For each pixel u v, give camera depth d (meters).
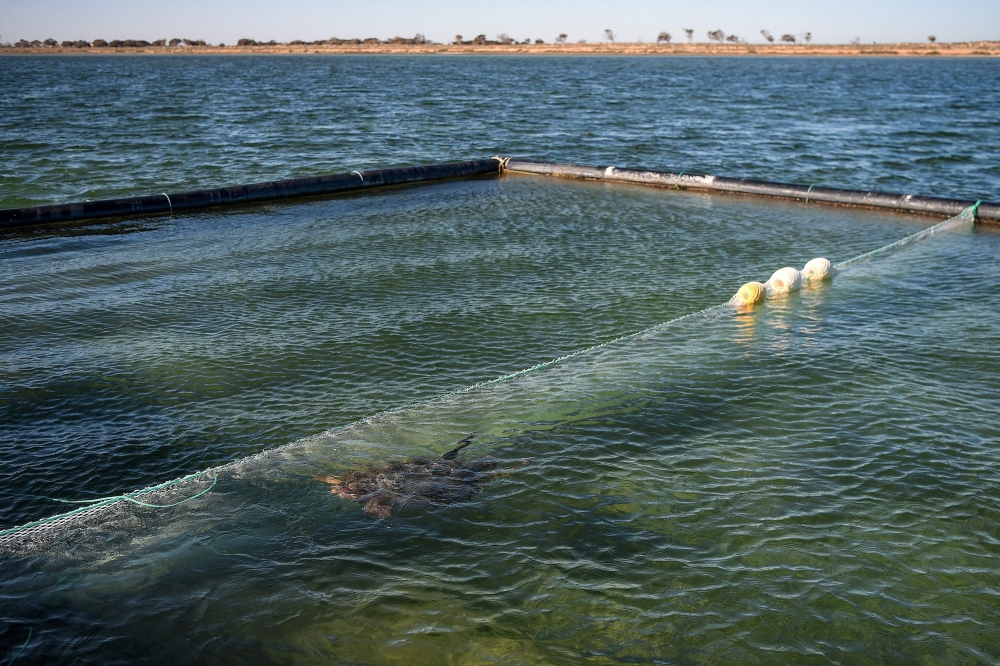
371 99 51.41
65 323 10.41
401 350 9.58
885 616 4.89
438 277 12.52
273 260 13.54
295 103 47.78
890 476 6.45
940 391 8.03
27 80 73.94
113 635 4.72
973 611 4.94
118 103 47.06
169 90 60.19
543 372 8.55
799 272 11.65
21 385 8.53
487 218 16.84
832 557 5.44
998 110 44.84
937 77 87.69
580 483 6.32
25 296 11.53
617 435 7.12
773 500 6.11
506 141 31.06
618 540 5.61
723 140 31.45
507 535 5.66
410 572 5.26
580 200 18.75
